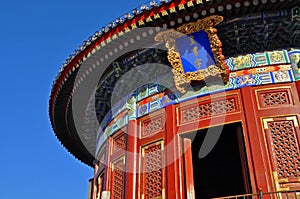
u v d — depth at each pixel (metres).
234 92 14.81
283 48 15.55
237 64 15.41
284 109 14.08
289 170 13.11
